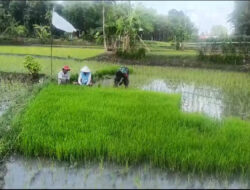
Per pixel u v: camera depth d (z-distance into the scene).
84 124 8.62
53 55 29.80
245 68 26.86
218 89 17.09
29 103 10.80
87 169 6.90
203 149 7.34
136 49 32.66
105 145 7.47
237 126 9.23
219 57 28.38
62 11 57.97
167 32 52.34
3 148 7.45
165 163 7.16
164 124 8.88
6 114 9.66
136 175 6.73
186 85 18.08
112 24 34.41
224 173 6.91
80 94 12.17
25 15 54.75
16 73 18.20
